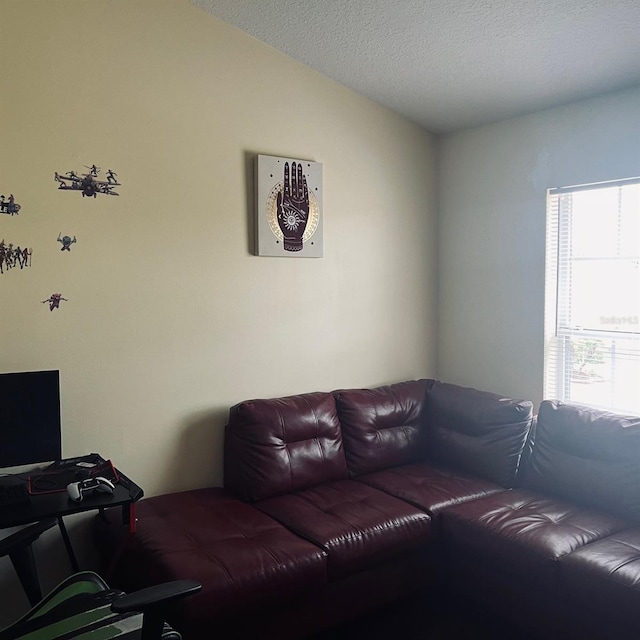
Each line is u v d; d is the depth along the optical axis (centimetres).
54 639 180
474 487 316
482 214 385
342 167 363
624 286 322
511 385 374
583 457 298
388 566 277
